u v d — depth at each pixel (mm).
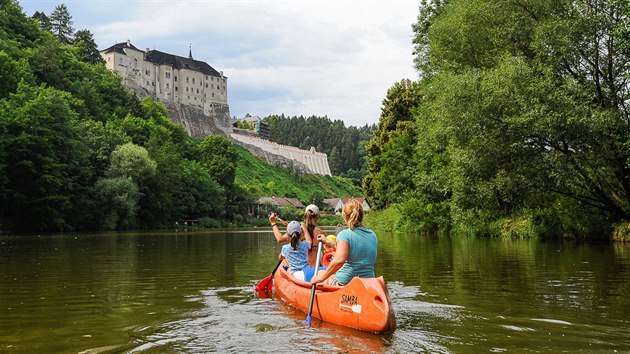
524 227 22453
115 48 116625
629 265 11055
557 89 16406
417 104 44719
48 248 18797
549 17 18125
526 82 16484
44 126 39969
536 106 15953
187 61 137375
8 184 38094
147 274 10359
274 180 120062
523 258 12961
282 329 5258
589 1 17516
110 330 5223
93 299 7215
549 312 6090
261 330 5211
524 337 4883
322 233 7523
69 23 105625
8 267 11719
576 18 17266
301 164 142125
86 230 45375
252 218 87750
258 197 97438
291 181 127438
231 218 80438
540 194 19172
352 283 5355
